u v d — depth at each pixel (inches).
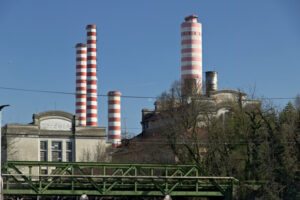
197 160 2637.8
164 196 1995.6
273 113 2608.3
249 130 2605.8
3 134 4072.3
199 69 4995.1
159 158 2999.5
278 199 2233.0
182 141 2704.2
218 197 2201.0
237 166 2534.5
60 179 2038.6
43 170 4156.0
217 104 3201.3
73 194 1931.6
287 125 2509.8
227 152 2566.4
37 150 4136.3
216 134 2662.4
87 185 2030.0
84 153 4045.3
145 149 3373.5
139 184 2022.6
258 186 2245.3
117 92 5487.2
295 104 2795.3
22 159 4074.8
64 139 4234.7
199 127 3019.2
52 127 4227.4
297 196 2332.7
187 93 2972.4
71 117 4274.1
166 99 3038.9
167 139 2819.9
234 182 2108.8
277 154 2448.3
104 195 1972.2
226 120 2901.1
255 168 2436.0
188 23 5012.3
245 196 2176.4
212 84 4111.7
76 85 6117.1
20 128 4104.3
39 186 1911.9
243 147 2603.3
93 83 5940.0
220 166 2512.3
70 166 1948.8
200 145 2748.5
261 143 2477.9
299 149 2456.9
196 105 2790.4
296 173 2390.5
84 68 6127.0
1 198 1679.4
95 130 4286.4
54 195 1966.0
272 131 2469.2
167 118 2920.8
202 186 2106.3
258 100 2743.6
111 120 5472.4
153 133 3762.3
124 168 1980.8
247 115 2669.8
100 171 3120.1
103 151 4106.8
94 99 5915.4
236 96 3395.7
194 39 5000.0
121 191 1966.0
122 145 4133.9
